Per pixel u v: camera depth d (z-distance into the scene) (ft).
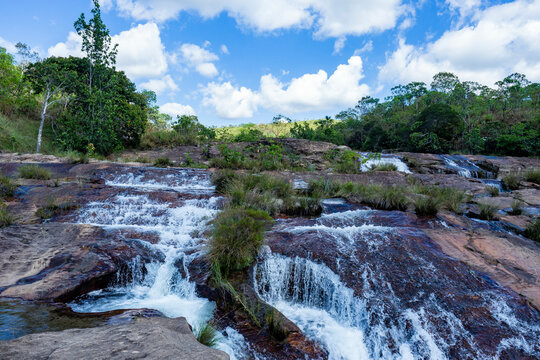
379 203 25.88
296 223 20.75
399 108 242.58
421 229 19.62
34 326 9.96
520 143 99.04
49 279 13.52
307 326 12.60
